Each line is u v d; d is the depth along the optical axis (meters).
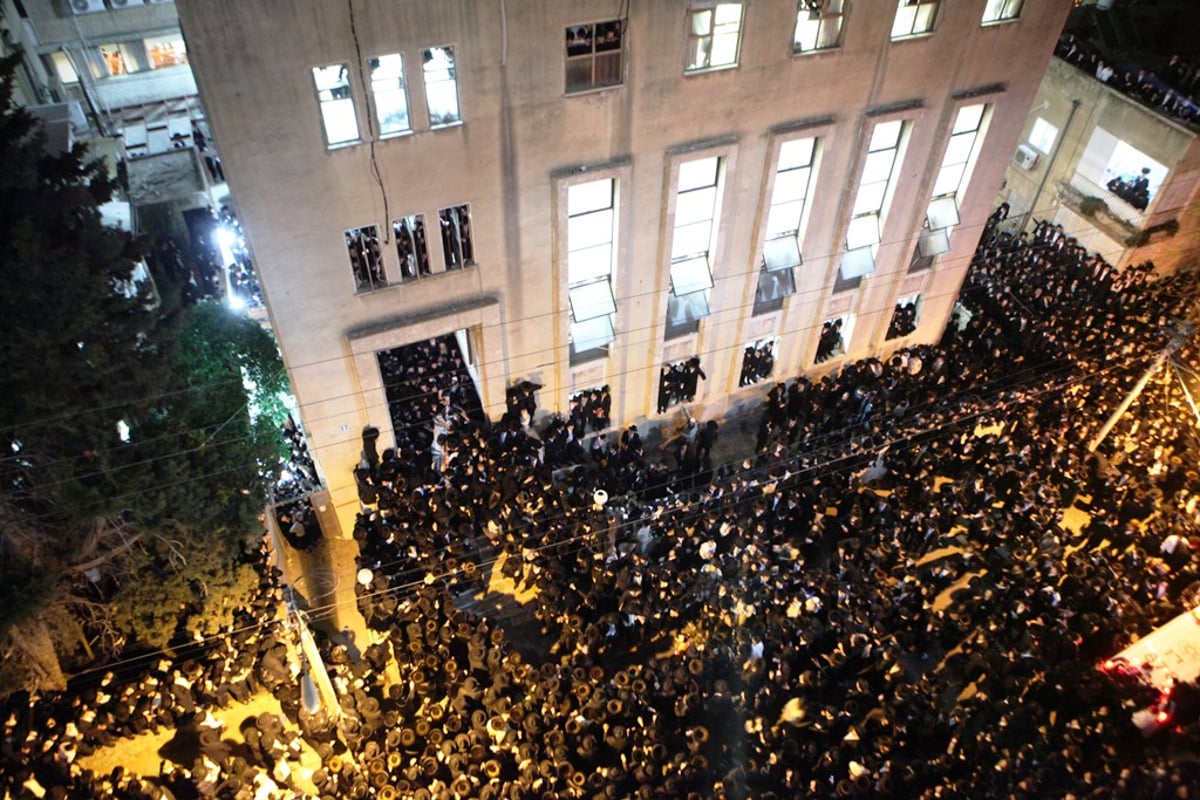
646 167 21.55
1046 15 23.22
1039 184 37.12
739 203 23.28
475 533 22.80
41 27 35.78
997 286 30.84
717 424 26.69
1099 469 24.34
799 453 25.14
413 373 25.52
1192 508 23.34
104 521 18.31
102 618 19.72
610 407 26.39
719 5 19.64
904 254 26.98
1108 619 20.84
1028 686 19.89
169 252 28.94
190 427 19.34
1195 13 38.56
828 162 23.55
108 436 17.70
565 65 19.11
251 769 17.61
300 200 18.72
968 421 25.72
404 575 21.12
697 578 21.50
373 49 17.28
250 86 16.78
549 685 18.64
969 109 24.83
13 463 17.41
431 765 17.23
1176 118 31.53
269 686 19.84
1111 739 18.53
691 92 20.66
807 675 18.92
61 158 18.67
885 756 17.78
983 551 23.06
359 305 20.94
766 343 27.78
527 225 21.41
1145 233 33.19
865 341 29.20
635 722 18.25
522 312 23.11
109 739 18.67
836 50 21.41
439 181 19.78
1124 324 28.94
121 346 17.55
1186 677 19.56
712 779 18.22
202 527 19.28
